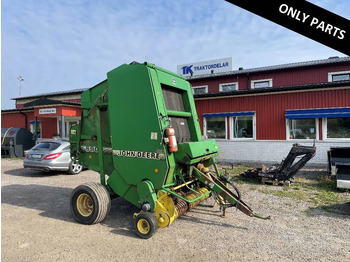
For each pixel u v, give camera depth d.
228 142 12.45
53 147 9.42
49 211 5.33
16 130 15.75
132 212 5.24
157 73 4.40
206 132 13.15
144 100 4.20
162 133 4.03
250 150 11.98
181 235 4.09
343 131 10.32
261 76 16.94
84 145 5.38
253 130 11.98
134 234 4.14
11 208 5.55
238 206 4.29
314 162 10.69
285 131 11.23
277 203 5.74
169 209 4.01
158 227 4.01
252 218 4.83
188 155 4.14
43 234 4.17
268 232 4.20
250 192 6.70
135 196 4.44
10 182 8.34
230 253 3.51
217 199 4.82
